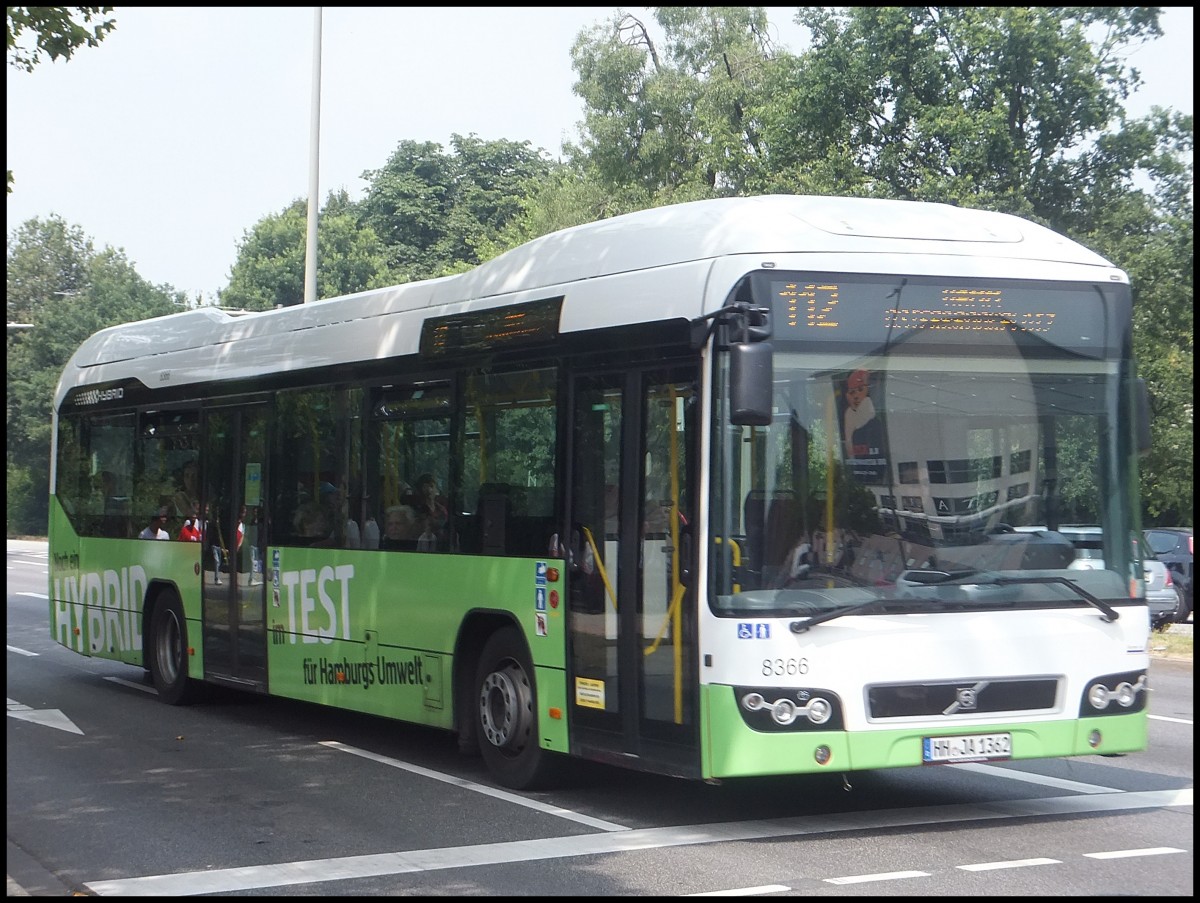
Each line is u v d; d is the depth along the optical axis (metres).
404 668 10.88
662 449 8.41
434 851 7.98
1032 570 8.26
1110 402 8.59
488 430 10.06
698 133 40.94
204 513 13.92
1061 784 9.84
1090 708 8.28
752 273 7.97
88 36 13.34
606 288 9.03
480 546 10.06
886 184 29.28
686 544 8.11
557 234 9.79
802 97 31.09
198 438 14.10
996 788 9.69
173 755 11.50
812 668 7.77
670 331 8.41
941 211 8.84
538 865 7.60
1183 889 6.83
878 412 8.09
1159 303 27.22
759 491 7.87
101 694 15.70
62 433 17.05
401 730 12.95
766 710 7.73
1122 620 8.39
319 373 12.18
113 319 72.44
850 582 7.93
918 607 7.97
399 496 11.05
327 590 11.89
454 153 74.50
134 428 15.38
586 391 9.12
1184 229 27.25
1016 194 27.56
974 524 8.19
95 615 16.06
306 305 12.61
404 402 11.06
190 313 14.73
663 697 8.28
